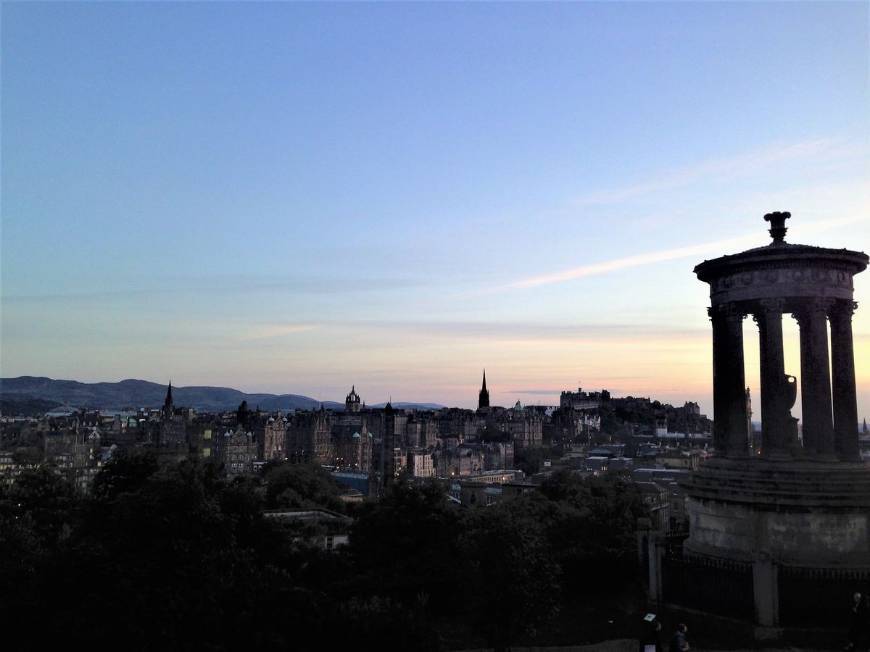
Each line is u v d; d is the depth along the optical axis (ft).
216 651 122.83
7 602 130.62
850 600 116.57
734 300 150.20
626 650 127.34
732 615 124.88
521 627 147.43
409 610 147.02
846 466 136.46
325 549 265.34
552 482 464.24
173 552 140.77
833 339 147.54
